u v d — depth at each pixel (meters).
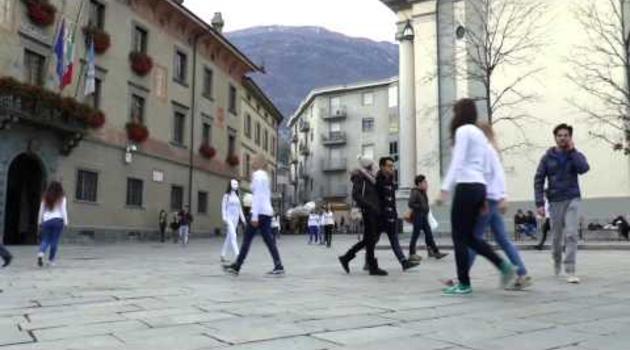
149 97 31.00
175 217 31.98
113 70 28.28
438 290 7.45
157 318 5.38
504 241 7.27
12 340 4.46
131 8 29.69
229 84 41.19
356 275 9.77
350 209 69.38
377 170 10.41
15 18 23.02
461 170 6.71
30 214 24.36
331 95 75.81
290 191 83.56
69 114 24.22
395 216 10.43
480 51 31.14
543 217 8.75
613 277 8.94
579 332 4.68
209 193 37.38
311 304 6.21
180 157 33.94
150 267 12.16
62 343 4.34
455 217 6.84
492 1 29.78
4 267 12.09
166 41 32.78
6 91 21.56
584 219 30.31
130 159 28.91
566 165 8.48
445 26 34.12
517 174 32.06
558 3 31.55
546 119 31.70
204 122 36.94
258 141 50.81
